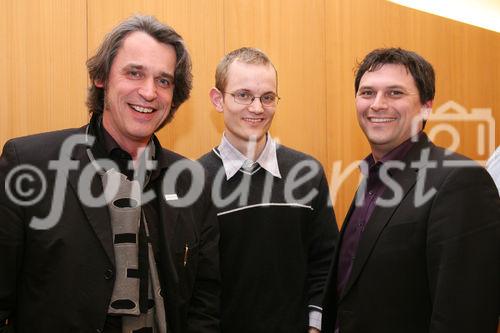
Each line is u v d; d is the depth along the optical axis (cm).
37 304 128
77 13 217
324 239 197
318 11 278
